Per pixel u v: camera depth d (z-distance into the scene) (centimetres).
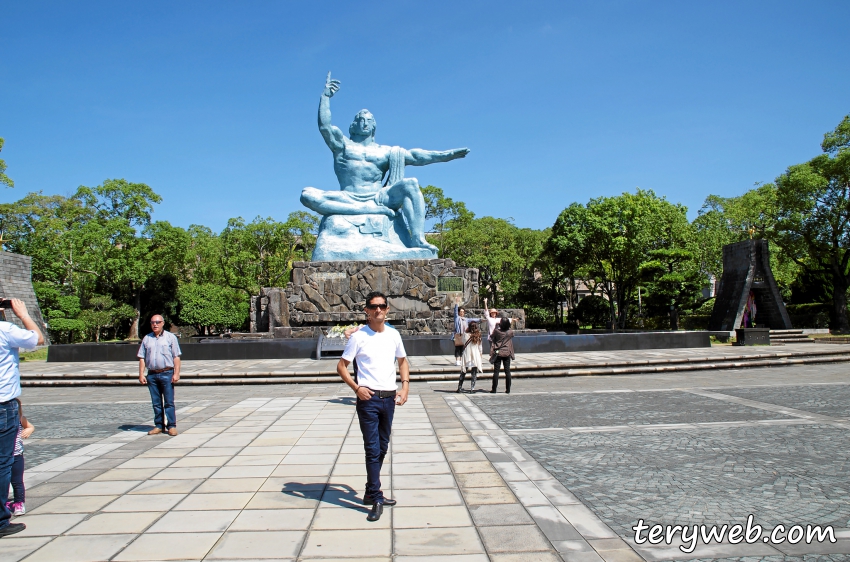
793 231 3966
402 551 474
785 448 817
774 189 4556
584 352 2280
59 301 4222
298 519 550
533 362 1930
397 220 2917
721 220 5000
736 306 3303
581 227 4772
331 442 887
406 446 849
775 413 1095
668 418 1059
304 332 2536
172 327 5591
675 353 2162
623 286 5000
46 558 466
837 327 3947
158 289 5334
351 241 2786
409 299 2633
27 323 571
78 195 5347
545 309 5784
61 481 688
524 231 6012
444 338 2220
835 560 457
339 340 2150
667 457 773
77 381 1772
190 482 677
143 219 5475
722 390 1430
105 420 1143
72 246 4712
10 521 544
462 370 1452
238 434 955
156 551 479
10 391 540
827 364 2078
